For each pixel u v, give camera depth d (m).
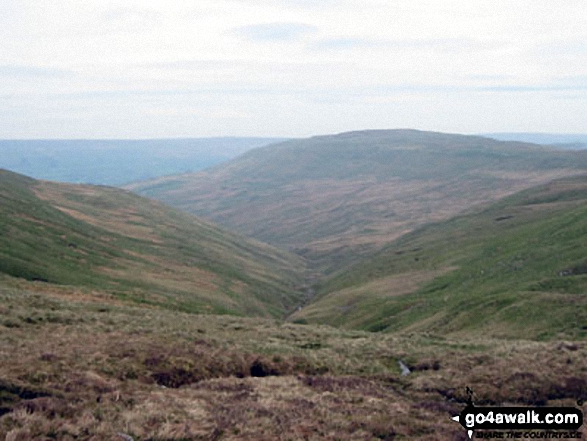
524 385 27.95
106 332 35.69
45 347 28.34
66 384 22.14
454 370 32.34
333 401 24.67
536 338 44.81
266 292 121.88
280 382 27.91
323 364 33.91
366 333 49.84
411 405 25.55
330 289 128.50
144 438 17.50
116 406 20.11
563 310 49.12
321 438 18.83
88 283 71.56
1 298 42.69
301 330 49.16
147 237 134.62
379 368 34.53
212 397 23.59
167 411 20.14
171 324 42.94
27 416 17.55
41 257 75.69
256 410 21.61
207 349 33.38
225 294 98.94
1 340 28.89
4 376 21.14
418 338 46.00
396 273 114.62
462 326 56.38
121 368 26.72
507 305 56.31
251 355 33.41
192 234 164.75
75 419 18.12
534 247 85.38
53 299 47.69
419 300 81.94
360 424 21.17
